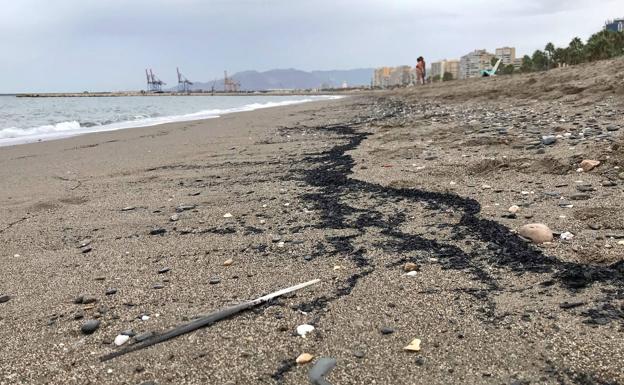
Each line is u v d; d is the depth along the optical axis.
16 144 14.09
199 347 3.06
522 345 2.88
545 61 72.00
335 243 4.82
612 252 3.93
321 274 4.10
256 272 4.23
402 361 2.81
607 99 12.84
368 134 12.84
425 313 3.34
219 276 4.18
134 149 12.29
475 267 3.99
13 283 4.23
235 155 10.72
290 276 4.10
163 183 8.15
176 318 3.44
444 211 5.49
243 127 17.19
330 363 2.80
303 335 3.14
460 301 3.46
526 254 4.10
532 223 4.75
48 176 9.13
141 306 3.66
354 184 7.12
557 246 4.18
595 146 7.33
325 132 14.36
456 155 8.33
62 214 6.45
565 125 9.82
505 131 10.09
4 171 9.75
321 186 7.23
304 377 2.71
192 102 64.56
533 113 12.70
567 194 5.58
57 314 3.60
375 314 3.37
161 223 5.86
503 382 2.58
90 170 9.59
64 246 5.17
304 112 24.95
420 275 3.93
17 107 47.16
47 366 2.93
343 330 3.18
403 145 10.04
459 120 13.48
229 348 3.03
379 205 5.98
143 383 2.70
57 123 23.70
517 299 3.42
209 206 6.53
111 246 5.10
